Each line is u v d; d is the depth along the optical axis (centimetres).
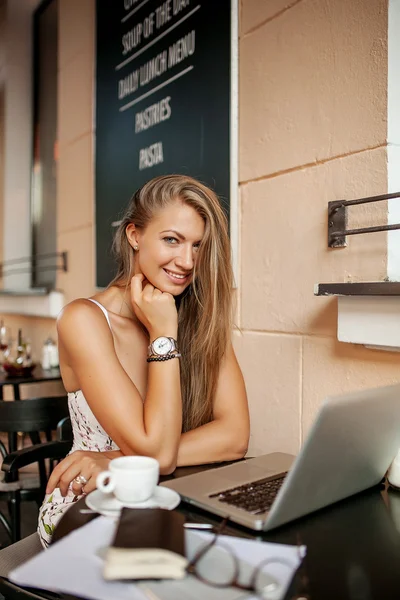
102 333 115
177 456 114
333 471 82
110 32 245
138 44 222
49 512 117
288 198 149
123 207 234
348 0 131
